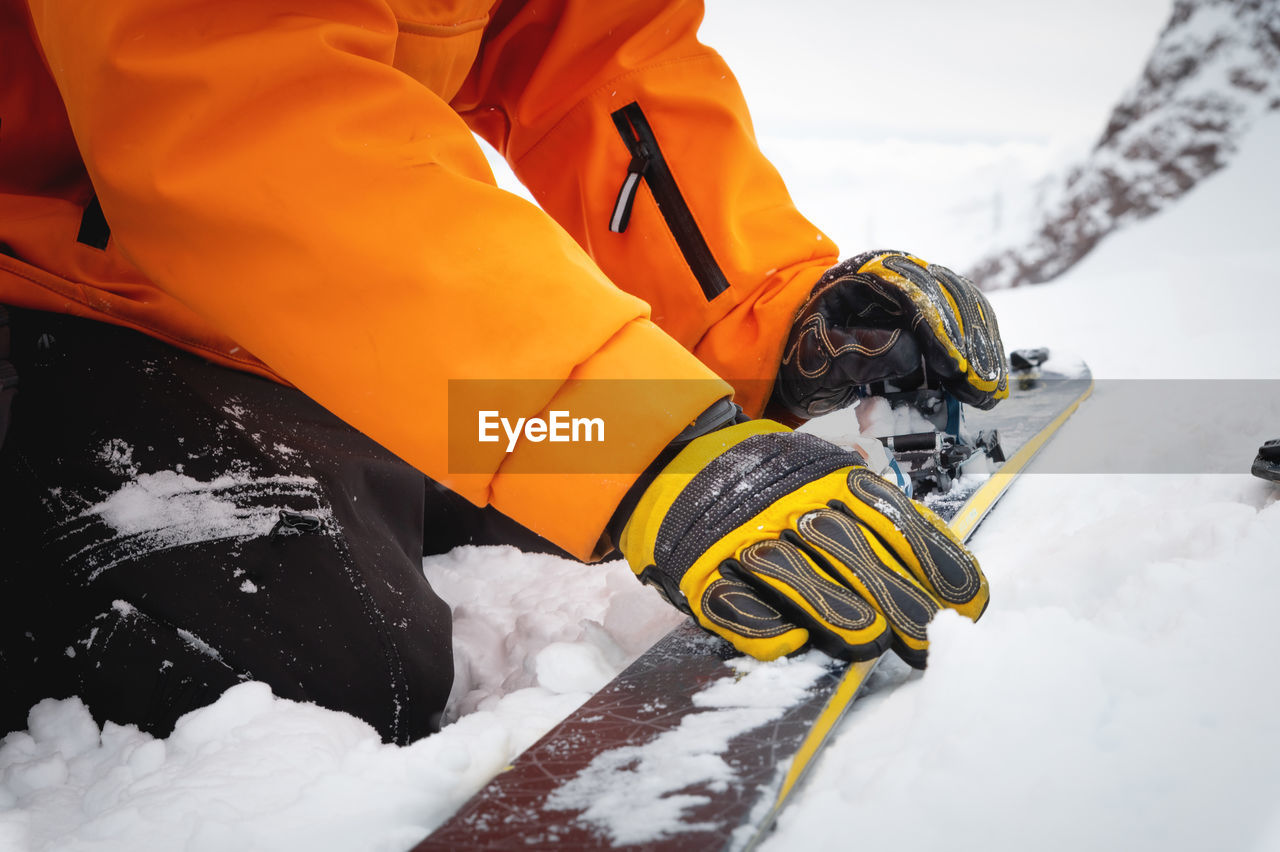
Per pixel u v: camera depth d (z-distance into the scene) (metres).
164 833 0.70
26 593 0.95
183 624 0.93
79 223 1.00
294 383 0.85
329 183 0.81
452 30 1.03
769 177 1.40
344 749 0.86
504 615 1.27
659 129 1.35
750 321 1.33
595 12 1.33
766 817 0.62
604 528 0.85
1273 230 4.32
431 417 0.81
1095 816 0.58
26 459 0.96
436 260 0.81
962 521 1.20
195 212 0.81
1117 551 0.97
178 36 0.80
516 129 1.46
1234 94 4.65
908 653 0.77
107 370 0.97
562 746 0.72
